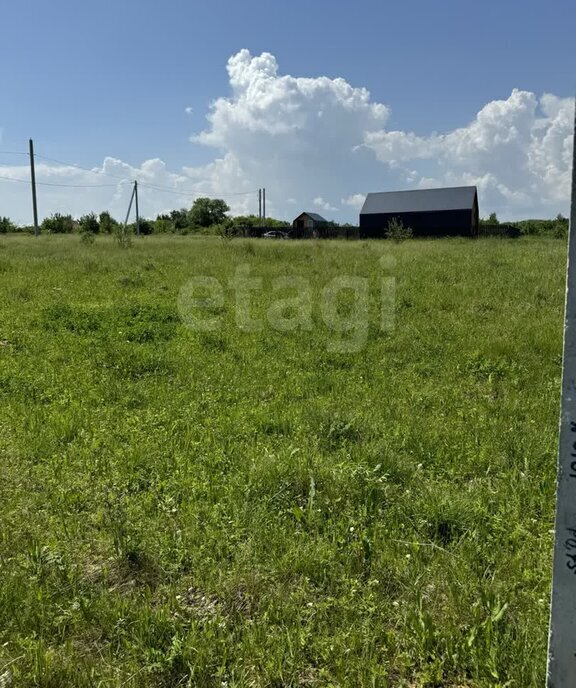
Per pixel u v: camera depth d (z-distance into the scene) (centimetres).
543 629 246
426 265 1525
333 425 454
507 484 371
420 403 530
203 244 2661
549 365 646
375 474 383
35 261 1736
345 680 227
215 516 336
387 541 310
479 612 256
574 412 154
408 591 274
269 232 4725
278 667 232
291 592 276
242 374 635
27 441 443
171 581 287
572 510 158
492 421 475
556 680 166
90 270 1550
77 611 262
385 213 4444
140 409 530
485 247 2266
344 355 716
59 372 635
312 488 355
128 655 241
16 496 361
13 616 260
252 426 477
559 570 162
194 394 567
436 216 4291
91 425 481
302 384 595
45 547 306
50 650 244
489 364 641
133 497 364
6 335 805
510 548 308
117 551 302
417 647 241
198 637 247
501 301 1023
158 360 676
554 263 1495
